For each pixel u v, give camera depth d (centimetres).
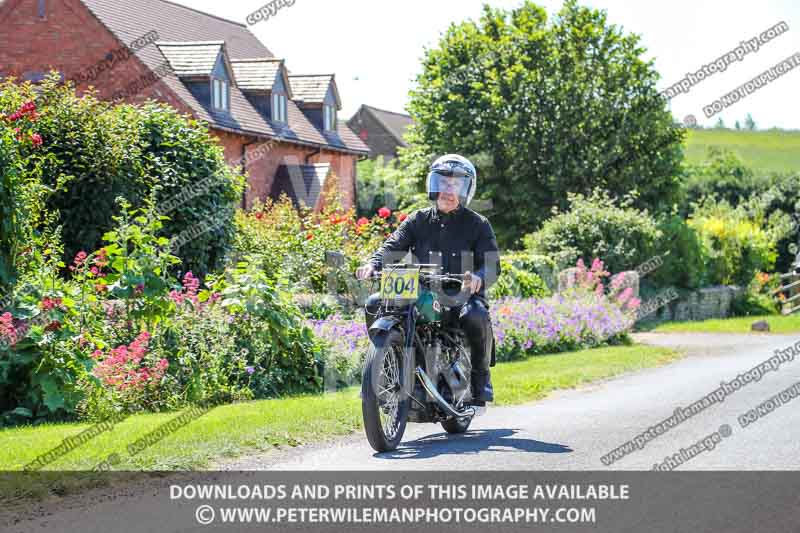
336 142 11612
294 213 5619
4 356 2586
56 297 2728
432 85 11494
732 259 10050
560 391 3312
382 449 2080
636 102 10656
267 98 10194
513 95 10781
